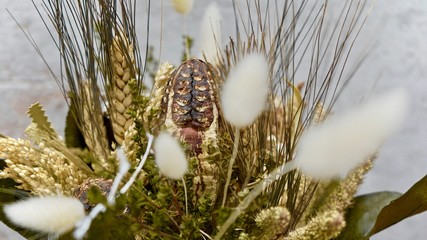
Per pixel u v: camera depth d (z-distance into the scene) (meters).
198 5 0.78
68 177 0.48
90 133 0.55
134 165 0.45
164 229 0.44
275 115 0.48
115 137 0.52
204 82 0.47
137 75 0.54
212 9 0.53
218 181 0.45
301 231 0.40
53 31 0.79
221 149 0.45
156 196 0.44
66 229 0.39
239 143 0.46
